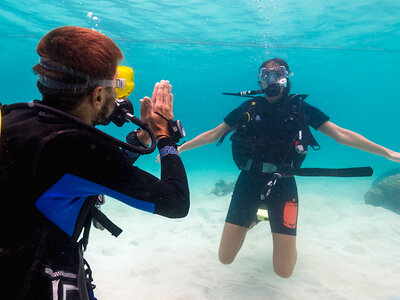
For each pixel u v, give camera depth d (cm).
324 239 591
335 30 1750
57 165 106
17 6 1561
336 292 388
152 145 127
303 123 404
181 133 152
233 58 2588
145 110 158
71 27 121
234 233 405
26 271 105
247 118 419
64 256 117
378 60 2836
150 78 4162
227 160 2366
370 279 421
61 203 113
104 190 115
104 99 126
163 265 455
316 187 1156
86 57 114
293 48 2200
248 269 451
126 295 365
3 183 105
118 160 115
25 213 106
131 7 1490
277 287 399
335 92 6619
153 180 122
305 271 447
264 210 411
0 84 6712
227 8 1472
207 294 375
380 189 929
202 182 1312
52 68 116
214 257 489
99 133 113
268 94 401
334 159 2447
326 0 1341
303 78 4156
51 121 113
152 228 644
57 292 109
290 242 384
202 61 2759
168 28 1802
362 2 1364
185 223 692
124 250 518
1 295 103
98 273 421
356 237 595
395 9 1441
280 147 401
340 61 2831
